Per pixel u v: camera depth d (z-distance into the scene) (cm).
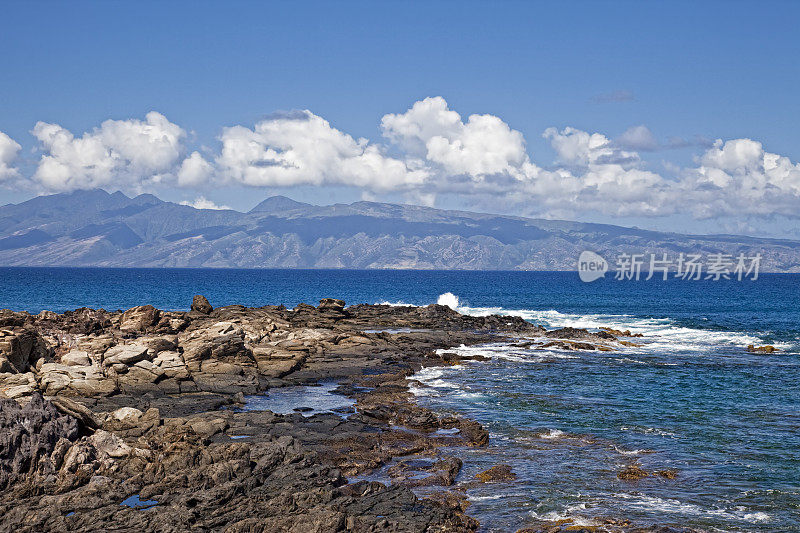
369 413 3111
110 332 5053
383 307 8731
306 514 1736
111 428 2534
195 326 5609
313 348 5012
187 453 2180
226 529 1672
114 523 1709
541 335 6488
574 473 2333
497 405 3428
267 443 2367
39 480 1977
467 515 1934
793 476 2323
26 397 2639
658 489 2181
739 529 1872
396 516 1834
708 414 3269
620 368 4691
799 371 4603
